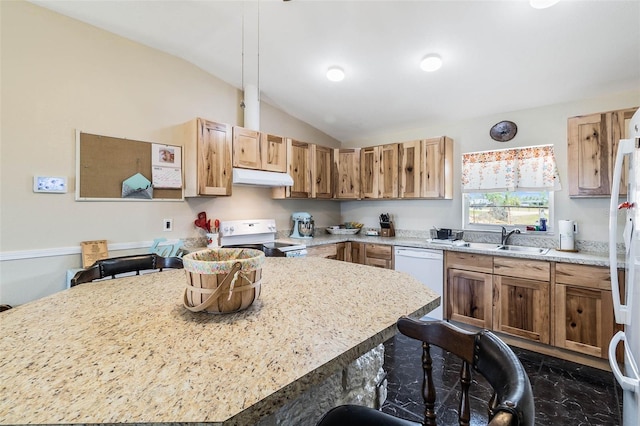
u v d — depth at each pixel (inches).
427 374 33.0
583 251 105.5
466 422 28.6
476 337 28.2
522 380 20.6
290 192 138.3
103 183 97.5
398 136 157.3
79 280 52.5
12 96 82.4
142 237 105.6
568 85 102.0
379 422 33.2
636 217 54.5
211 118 124.7
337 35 95.3
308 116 155.2
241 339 28.6
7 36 81.7
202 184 109.0
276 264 66.7
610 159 91.5
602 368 89.5
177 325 31.9
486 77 105.1
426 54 98.5
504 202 126.3
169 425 17.9
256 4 85.6
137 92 105.0
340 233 165.6
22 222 84.0
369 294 43.7
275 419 32.5
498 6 76.9
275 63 114.2
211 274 34.1
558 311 94.7
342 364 26.1
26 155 84.4
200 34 100.5
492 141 127.6
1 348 26.5
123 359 24.7
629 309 58.3
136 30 98.7
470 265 113.1
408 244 129.2
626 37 80.3
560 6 74.1
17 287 83.3
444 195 129.5
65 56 90.7
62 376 22.1
